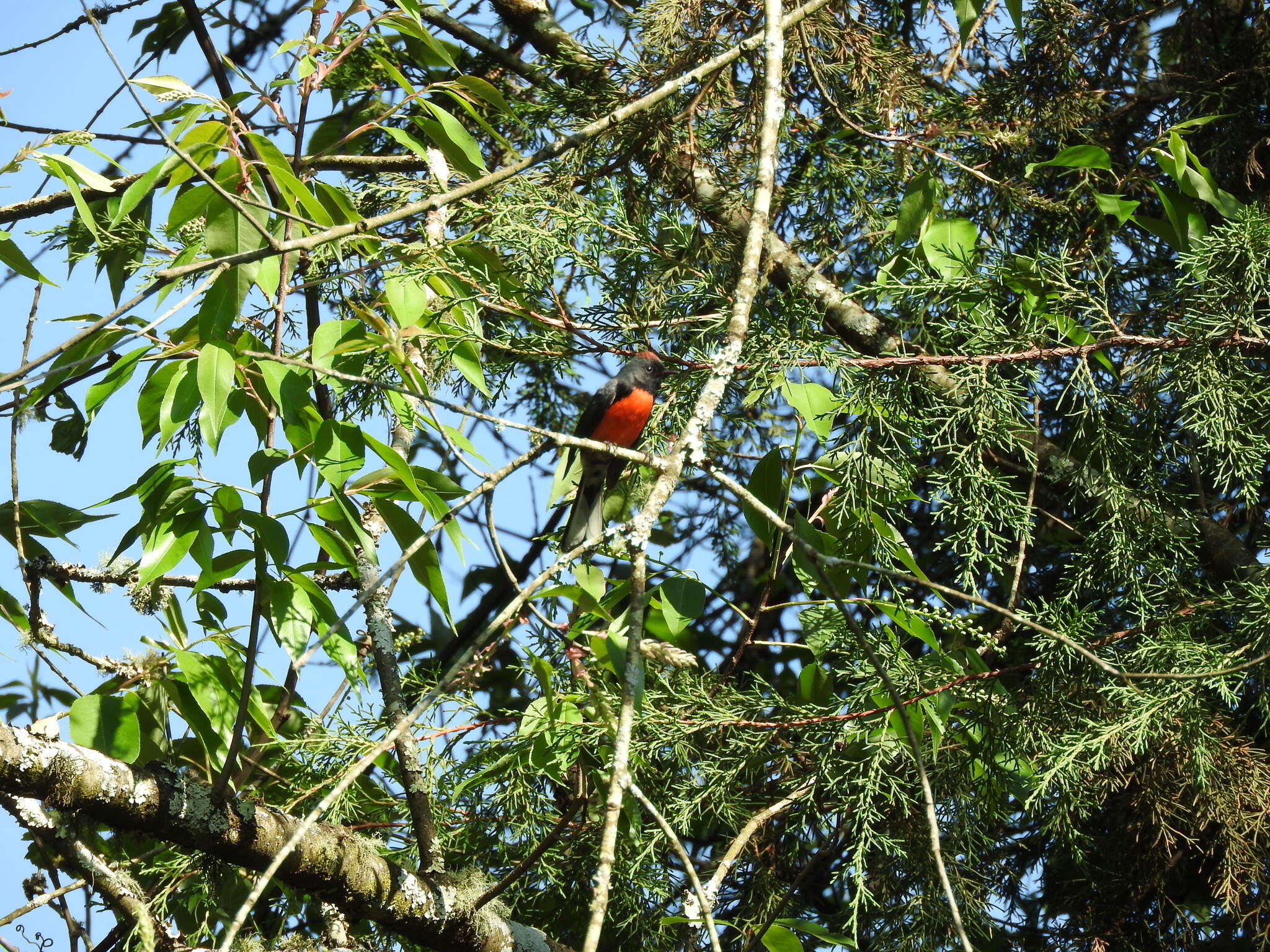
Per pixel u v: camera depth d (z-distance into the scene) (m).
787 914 8.19
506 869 8.02
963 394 8.02
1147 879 8.21
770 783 8.23
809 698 7.86
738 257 9.38
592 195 9.92
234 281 6.41
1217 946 8.29
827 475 7.72
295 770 8.08
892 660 7.46
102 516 6.81
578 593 6.18
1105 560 7.90
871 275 10.52
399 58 10.96
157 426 6.24
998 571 8.41
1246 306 7.67
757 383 7.80
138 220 8.80
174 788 5.47
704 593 7.00
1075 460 8.85
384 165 11.00
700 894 4.19
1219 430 7.56
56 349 5.20
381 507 6.43
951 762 7.47
